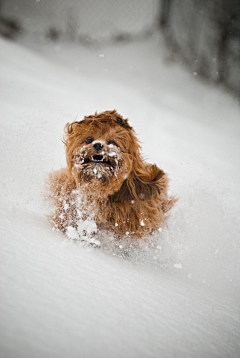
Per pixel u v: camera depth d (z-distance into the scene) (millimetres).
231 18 20141
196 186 5246
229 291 3275
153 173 3846
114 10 26531
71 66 19766
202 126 12812
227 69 20109
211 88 19672
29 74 12555
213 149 9727
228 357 1854
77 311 1760
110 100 13188
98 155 3574
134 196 3803
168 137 9734
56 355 1398
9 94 8633
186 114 14461
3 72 10992
